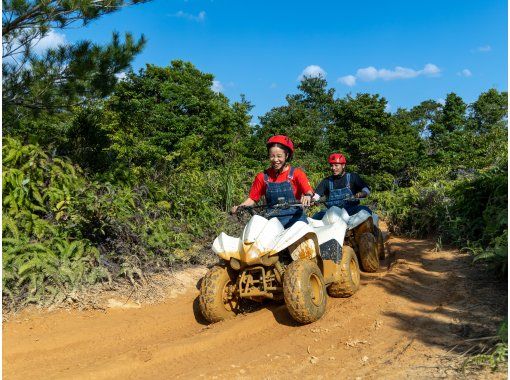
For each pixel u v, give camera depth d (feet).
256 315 16.87
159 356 14.17
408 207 33.86
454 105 109.70
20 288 17.85
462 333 13.99
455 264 22.49
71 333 16.05
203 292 16.80
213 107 86.02
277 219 17.11
